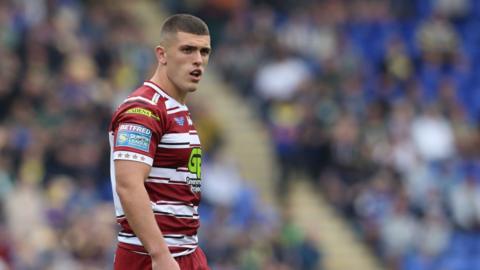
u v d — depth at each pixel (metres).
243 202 69.94
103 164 64.88
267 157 78.44
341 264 71.56
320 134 73.31
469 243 73.00
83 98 67.69
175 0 90.06
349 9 96.31
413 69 92.31
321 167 73.69
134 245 22.61
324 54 87.62
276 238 62.41
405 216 71.31
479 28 100.62
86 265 53.09
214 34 87.69
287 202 71.75
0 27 72.25
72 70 70.62
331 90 79.06
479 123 87.50
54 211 57.28
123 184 21.61
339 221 73.00
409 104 81.81
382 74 86.81
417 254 71.12
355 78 83.06
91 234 53.78
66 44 74.06
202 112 73.81
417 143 79.12
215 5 88.31
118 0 88.88
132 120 22.08
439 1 100.94
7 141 62.12
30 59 70.94
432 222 72.31
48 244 53.72
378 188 72.44
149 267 22.55
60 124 65.06
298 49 87.25
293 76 79.69
